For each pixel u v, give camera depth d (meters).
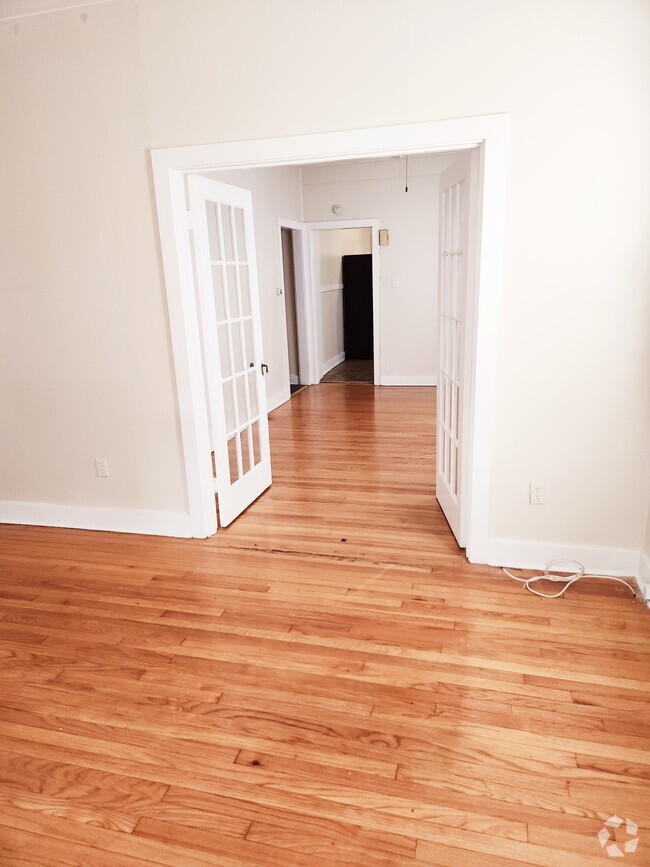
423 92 2.42
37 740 1.88
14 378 3.31
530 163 2.38
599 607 2.51
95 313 3.07
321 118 2.55
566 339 2.54
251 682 2.11
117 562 3.05
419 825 1.54
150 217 2.85
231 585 2.78
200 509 3.23
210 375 3.12
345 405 6.45
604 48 2.23
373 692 2.04
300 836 1.52
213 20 2.55
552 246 2.45
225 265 3.22
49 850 1.52
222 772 1.73
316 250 7.56
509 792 1.63
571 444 2.65
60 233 2.99
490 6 2.29
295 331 7.62
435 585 2.72
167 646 2.34
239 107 2.62
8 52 2.80
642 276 2.41
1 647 2.37
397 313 7.16
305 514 3.56
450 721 1.89
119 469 3.31
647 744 1.78
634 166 2.32
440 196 3.28
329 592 2.69
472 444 2.74
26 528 3.52
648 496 2.63
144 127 2.74
